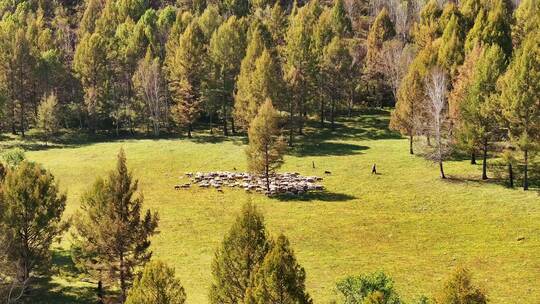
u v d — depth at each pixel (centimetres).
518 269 4256
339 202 6128
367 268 4403
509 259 4450
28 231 3525
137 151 8531
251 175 7225
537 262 4362
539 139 5928
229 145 8838
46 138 9338
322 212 5812
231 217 5769
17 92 9944
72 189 6731
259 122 6525
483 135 6366
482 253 4609
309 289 3984
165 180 7162
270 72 8438
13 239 3388
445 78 7350
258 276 2377
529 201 5706
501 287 3966
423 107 7475
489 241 4847
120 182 3297
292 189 6588
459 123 6756
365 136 9131
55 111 9269
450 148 7094
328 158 7919
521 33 9081
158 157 8162
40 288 3928
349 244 4953
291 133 8788
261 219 2658
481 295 2275
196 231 5362
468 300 2247
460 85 6881
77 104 9944
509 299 3775
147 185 6950
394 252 4738
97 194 3300
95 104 9750
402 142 8581
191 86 9375
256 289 2319
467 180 6531
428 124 7438
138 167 7700
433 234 5094
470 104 6412
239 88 8731
